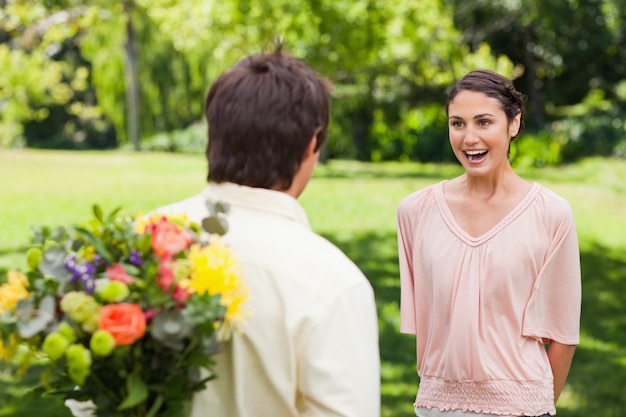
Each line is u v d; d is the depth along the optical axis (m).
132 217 1.85
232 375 1.81
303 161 1.93
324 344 1.76
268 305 1.80
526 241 2.88
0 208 16.11
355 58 19.81
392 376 6.78
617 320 8.98
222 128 1.90
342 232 13.82
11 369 6.46
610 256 12.43
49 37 26.47
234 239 1.85
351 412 1.74
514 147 24.59
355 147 28.98
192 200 1.99
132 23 34.00
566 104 33.00
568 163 25.23
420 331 3.04
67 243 1.79
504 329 2.87
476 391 2.86
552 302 2.94
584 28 29.59
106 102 37.12
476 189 2.98
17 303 1.73
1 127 42.31
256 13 18.44
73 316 1.66
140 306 1.69
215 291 1.69
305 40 19.08
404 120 29.27
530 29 30.53
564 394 6.49
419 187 19.88
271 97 1.87
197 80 34.34
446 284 2.92
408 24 20.72
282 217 1.89
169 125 35.88
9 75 30.55
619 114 28.38
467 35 29.55
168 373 1.73
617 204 17.52
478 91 2.88
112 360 1.71
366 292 1.84
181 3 19.75
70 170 25.02
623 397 6.47
